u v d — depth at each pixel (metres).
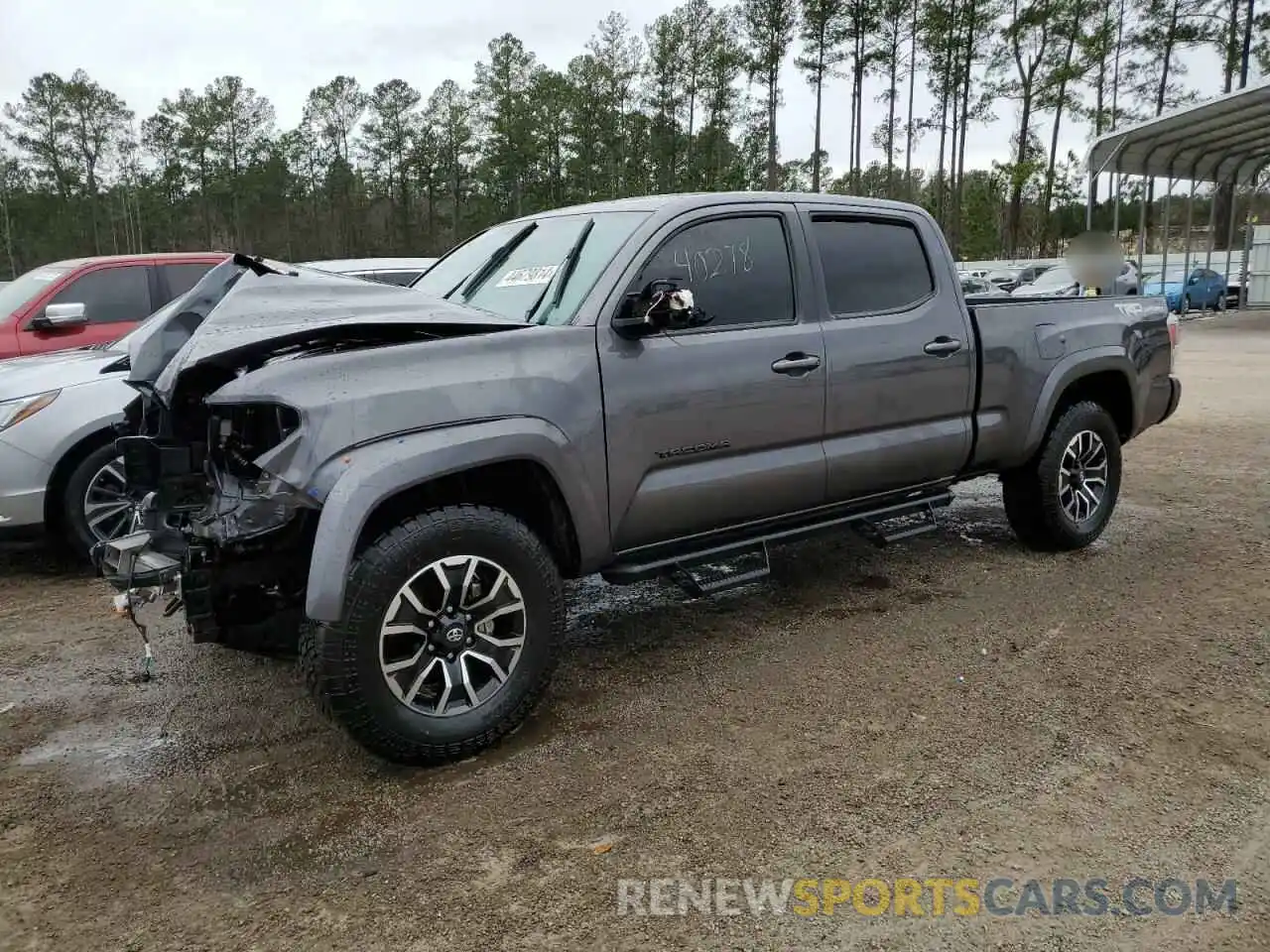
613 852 2.75
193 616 3.22
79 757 3.44
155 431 3.85
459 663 3.26
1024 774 3.11
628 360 3.62
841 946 2.34
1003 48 46.97
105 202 71.00
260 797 3.13
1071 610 4.61
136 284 7.82
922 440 4.64
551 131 61.56
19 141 68.94
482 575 3.31
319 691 3.04
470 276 4.32
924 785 3.06
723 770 3.20
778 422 4.07
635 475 3.67
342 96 69.19
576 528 3.52
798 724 3.52
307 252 71.44
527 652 3.38
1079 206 43.78
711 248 3.97
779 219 4.21
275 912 2.53
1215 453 8.46
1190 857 2.66
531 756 3.35
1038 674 3.88
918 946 2.34
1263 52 44.09
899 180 57.12
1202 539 5.77
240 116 68.94
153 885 2.66
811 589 5.09
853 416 4.35
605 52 57.41
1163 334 5.91
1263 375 13.98
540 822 2.92
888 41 49.38
